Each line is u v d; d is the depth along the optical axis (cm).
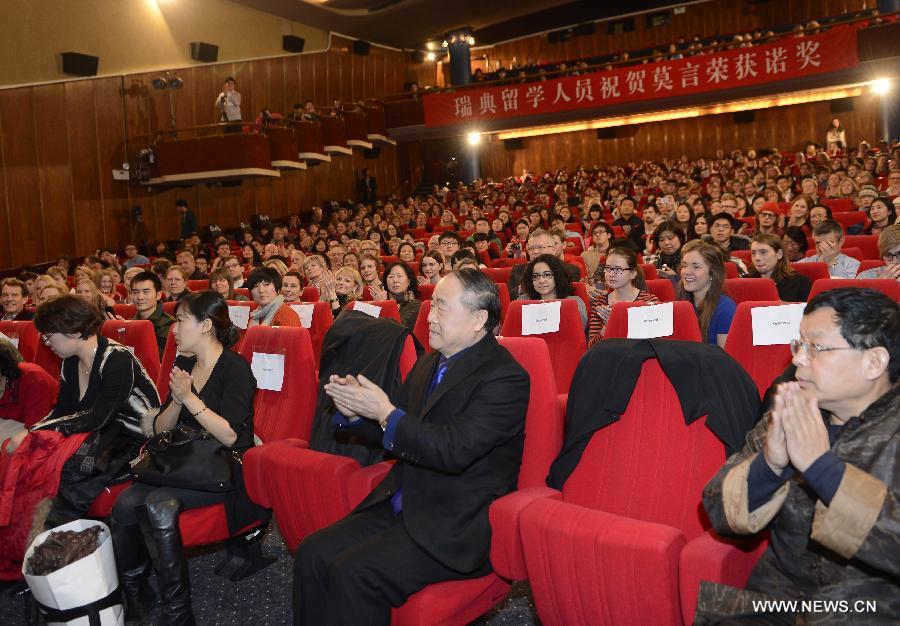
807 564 185
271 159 1683
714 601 186
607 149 2444
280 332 346
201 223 1789
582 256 773
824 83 1673
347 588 223
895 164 1425
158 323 552
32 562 261
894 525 162
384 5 2105
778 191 1297
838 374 175
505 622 284
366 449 300
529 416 254
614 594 203
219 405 310
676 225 628
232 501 301
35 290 693
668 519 230
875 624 171
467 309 249
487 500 241
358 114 1997
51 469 309
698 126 2339
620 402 239
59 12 1473
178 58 1703
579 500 245
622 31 2539
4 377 363
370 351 302
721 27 2420
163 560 275
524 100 1908
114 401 321
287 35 2014
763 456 183
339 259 975
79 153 1516
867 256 703
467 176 2508
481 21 2300
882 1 1853
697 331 329
